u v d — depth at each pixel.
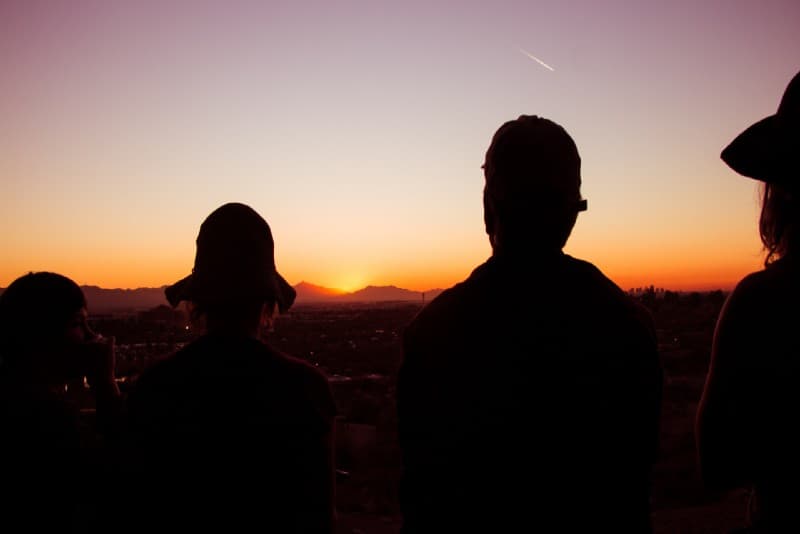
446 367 2.56
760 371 2.40
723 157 2.70
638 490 2.48
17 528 2.99
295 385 2.95
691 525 12.57
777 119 2.60
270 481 2.84
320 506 2.95
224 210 3.06
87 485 3.02
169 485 2.84
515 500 2.42
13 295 3.27
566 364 2.43
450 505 2.51
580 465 2.41
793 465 2.35
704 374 43.47
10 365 3.25
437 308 2.66
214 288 2.94
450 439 2.53
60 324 3.33
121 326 120.69
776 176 2.51
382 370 66.56
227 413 2.83
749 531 2.51
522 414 2.43
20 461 3.00
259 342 3.02
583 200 2.65
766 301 2.44
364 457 23.95
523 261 2.57
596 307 2.49
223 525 2.81
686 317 109.38
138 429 2.93
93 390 3.50
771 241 2.61
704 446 2.57
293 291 3.29
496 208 2.63
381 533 13.53
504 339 2.48
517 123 2.64
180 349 3.05
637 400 2.45
